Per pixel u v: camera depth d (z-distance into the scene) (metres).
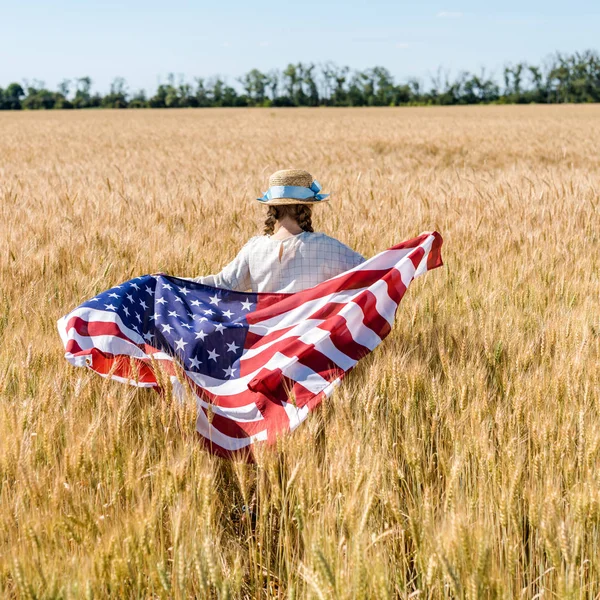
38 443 2.56
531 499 2.22
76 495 2.32
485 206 7.63
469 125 39.56
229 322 3.84
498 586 1.87
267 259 3.97
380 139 27.47
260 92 126.00
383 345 3.76
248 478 2.71
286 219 3.99
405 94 121.31
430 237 3.90
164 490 2.30
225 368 3.62
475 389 3.02
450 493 2.16
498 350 3.46
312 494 2.34
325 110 84.56
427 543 2.08
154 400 3.21
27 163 17.89
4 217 7.00
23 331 3.65
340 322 3.51
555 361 3.22
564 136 28.36
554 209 7.39
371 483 2.16
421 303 4.28
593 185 10.02
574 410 2.77
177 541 2.04
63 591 1.88
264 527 2.48
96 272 4.79
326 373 3.31
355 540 1.90
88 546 2.06
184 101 125.94
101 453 2.51
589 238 6.23
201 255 5.34
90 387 2.99
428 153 21.77
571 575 1.86
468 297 4.37
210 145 25.30
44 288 4.54
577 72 114.81
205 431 3.00
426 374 3.19
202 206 7.65
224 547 2.41
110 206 7.70
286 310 3.87
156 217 6.95
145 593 2.07
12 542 2.12
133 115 70.81
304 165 15.95
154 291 3.98
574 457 2.55
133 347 3.53
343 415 2.68
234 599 2.02
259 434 3.02
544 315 4.15
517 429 2.71
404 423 2.92
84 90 132.12
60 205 7.91
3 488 2.31
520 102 116.50
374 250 5.83
